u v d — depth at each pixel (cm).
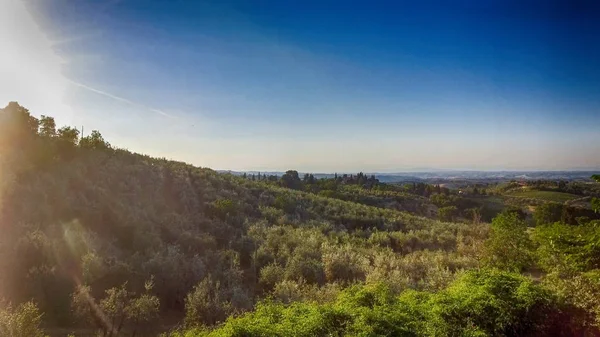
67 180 2977
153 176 3862
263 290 1988
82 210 2580
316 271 2122
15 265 1778
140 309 1531
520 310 988
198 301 1591
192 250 2547
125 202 3022
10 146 3106
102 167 3544
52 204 2545
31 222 2247
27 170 2833
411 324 877
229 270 2142
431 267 2025
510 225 2139
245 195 4497
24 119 3403
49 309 1639
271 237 2870
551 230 1992
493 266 1933
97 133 4088
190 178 4375
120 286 1852
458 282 1238
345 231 3712
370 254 2561
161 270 1981
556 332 1004
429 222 4638
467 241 3092
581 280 1155
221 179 4853
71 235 2138
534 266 2031
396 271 1862
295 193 5431
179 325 1627
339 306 954
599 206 1488
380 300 996
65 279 1847
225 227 3195
